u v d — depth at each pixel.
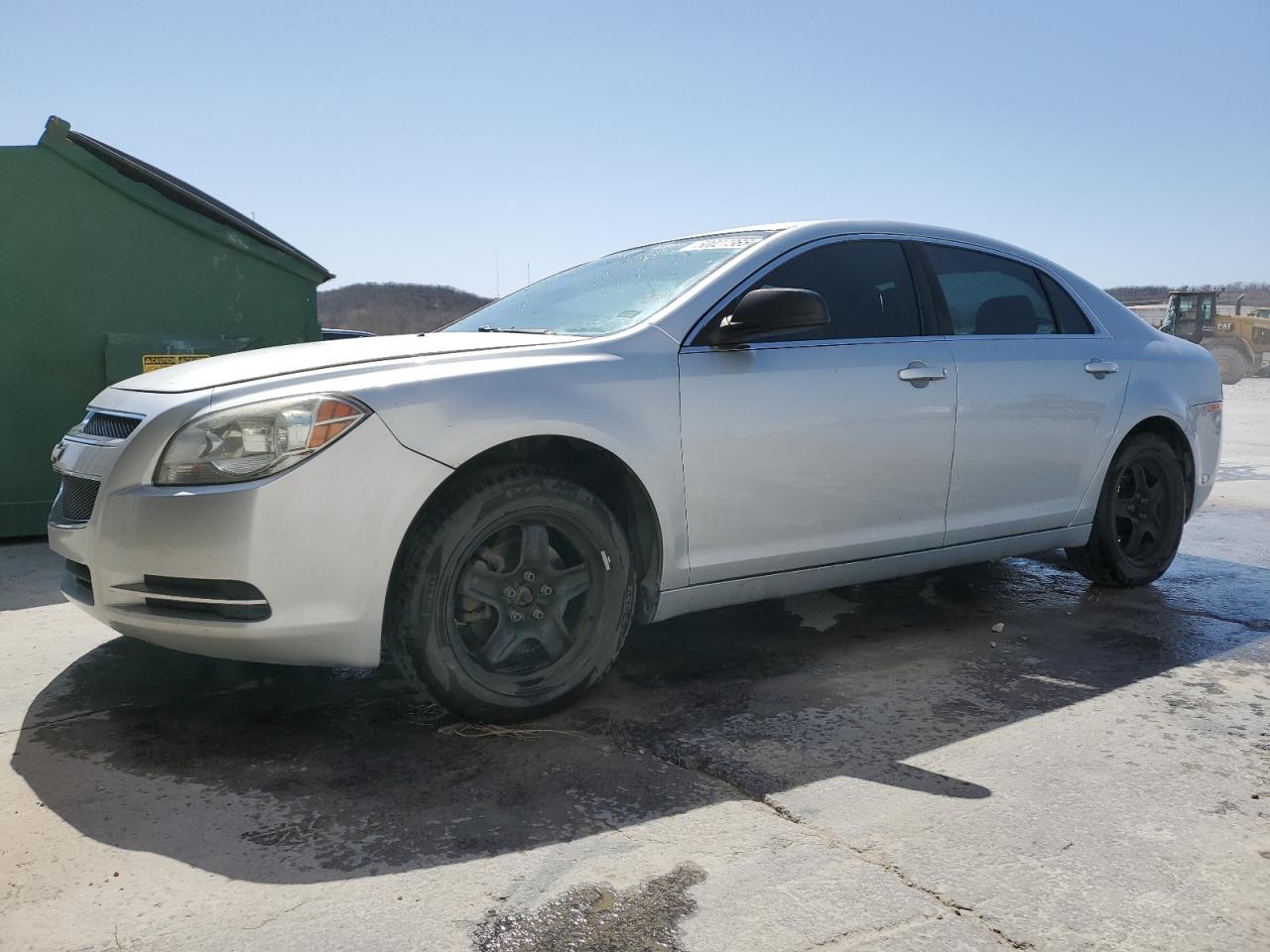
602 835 2.23
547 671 2.93
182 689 3.18
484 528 2.76
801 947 1.80
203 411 2.62
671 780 2.51
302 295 6.08
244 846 2.19
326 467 2.55
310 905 1.95
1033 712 2.98
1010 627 3.92
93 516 2.71
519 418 2.77
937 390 3.59
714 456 3.11
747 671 3.37
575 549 3.00
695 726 2.88
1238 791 2.44
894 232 3.77
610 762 2.62
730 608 4.18
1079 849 2.16
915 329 3.67
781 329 3.07
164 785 2.49
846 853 2.14
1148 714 2.96
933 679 3.29
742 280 3.33
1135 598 4.37
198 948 1.82
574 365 2.93
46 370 5.43
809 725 2.88
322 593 2.56
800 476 3.29
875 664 3.44
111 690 3.17
